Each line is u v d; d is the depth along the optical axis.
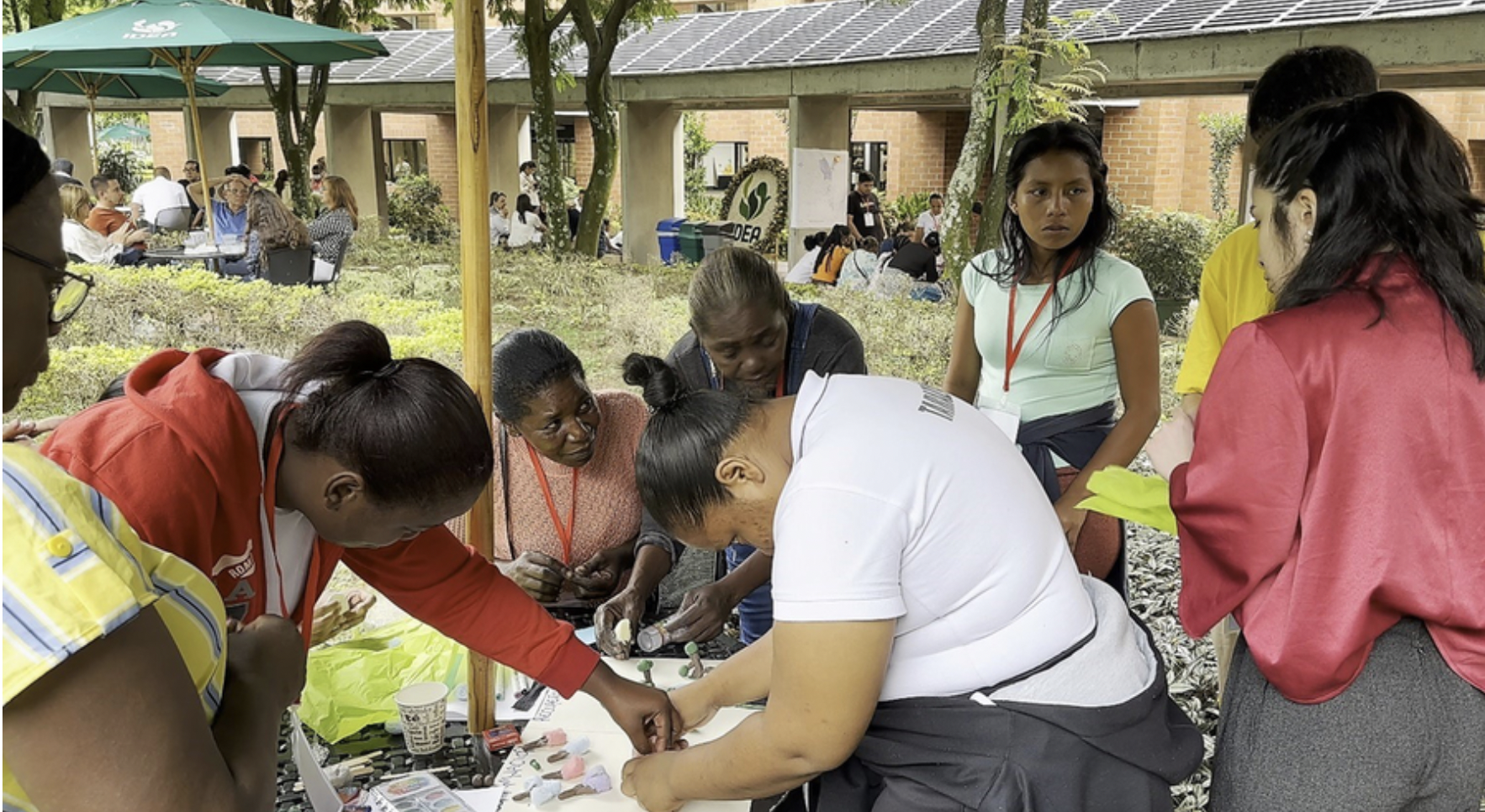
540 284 10.06
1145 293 2.70
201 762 0.87
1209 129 12.98
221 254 9.23
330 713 1.98
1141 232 9.83
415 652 2.17
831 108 11.88
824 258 10.62
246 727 1.03
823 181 10.88
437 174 20.31
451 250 13.20
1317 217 1.57
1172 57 8.23
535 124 11.21
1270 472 1.52
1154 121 13.01
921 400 1.48
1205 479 1.59
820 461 1.37
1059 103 6.67
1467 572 1.45
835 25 12.80
